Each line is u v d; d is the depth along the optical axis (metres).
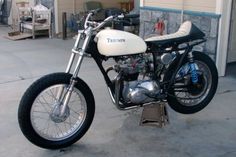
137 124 3.50
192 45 3.50
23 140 3.21
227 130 3.37
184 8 5.35
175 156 2.93
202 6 5.10
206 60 3.62
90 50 3.02
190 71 3.48
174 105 3.53
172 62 3.41
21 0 9.91
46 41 8.02
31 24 8.41
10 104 4.07
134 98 3.15
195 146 3.08
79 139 3.16
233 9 5.40
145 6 6.01
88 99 3.13
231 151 3.00
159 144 3.12
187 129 3.39
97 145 3.12
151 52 3.28
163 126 3.44
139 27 6.21
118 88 3.14
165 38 3.32
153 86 3.23
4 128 3.45
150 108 3.43
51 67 5.70
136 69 3.20
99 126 3.46
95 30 3.01
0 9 10.70
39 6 8.73
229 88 4.55
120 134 3.31
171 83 3.39
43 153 2.99
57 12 8.64
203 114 3.72
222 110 3.83
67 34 8.72
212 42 5.03
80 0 9.04
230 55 5.65
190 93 3.56
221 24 4.89
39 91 2.89
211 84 3.69
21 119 2.85
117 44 3.01
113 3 9.55
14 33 8.59
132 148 3.06
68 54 6.63
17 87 4.69
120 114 3.74
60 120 3.02
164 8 5.68
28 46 7.42
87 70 5.37
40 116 3.43
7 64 5.89
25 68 5.64
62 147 3.06
